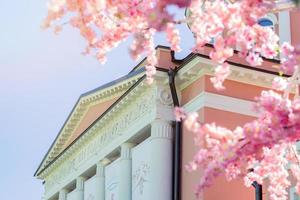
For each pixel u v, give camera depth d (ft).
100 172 132.46
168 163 103.91
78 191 146.41
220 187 95.35
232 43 34.14
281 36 119.75
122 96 116.67
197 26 33.73
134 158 115.44
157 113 105.50
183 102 105.91
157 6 23.71
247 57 36.37
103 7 32.45
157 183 102.73
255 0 30.50
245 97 102.37
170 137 105.40
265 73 102.06
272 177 46.83
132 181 114.73
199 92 101.40
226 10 32.91
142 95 112.27
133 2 33.55
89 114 149.28
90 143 140.87
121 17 33.83
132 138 116.57
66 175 157.99
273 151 44.65
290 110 32.65
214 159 33.81
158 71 104.88
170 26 33.04
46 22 29.94
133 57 27.14
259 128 33.12
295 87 40.75
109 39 36.81
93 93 141.18
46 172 174.70
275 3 30.96
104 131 131.75
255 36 35.83
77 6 32.50
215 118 99.40
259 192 82.38
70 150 151.33
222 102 100.63
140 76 119.75
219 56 34.30
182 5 23.70
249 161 34.81
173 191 102.32
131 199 114.32
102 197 130.41
